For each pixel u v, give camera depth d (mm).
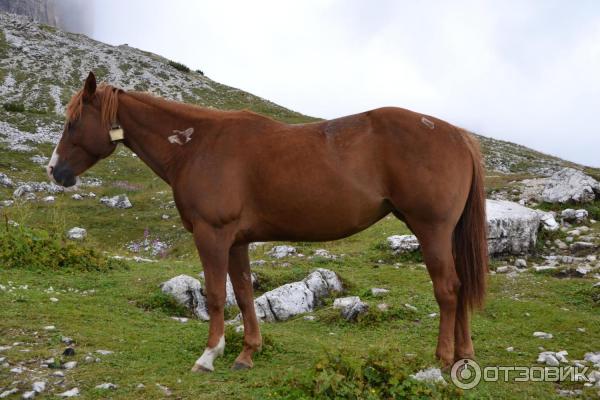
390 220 14828
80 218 18625
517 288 8688
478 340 6223
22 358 4973
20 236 9180
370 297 8180
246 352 5262
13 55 52906
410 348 5949
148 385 4582
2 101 39312
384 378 4273
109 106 5340
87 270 9078
